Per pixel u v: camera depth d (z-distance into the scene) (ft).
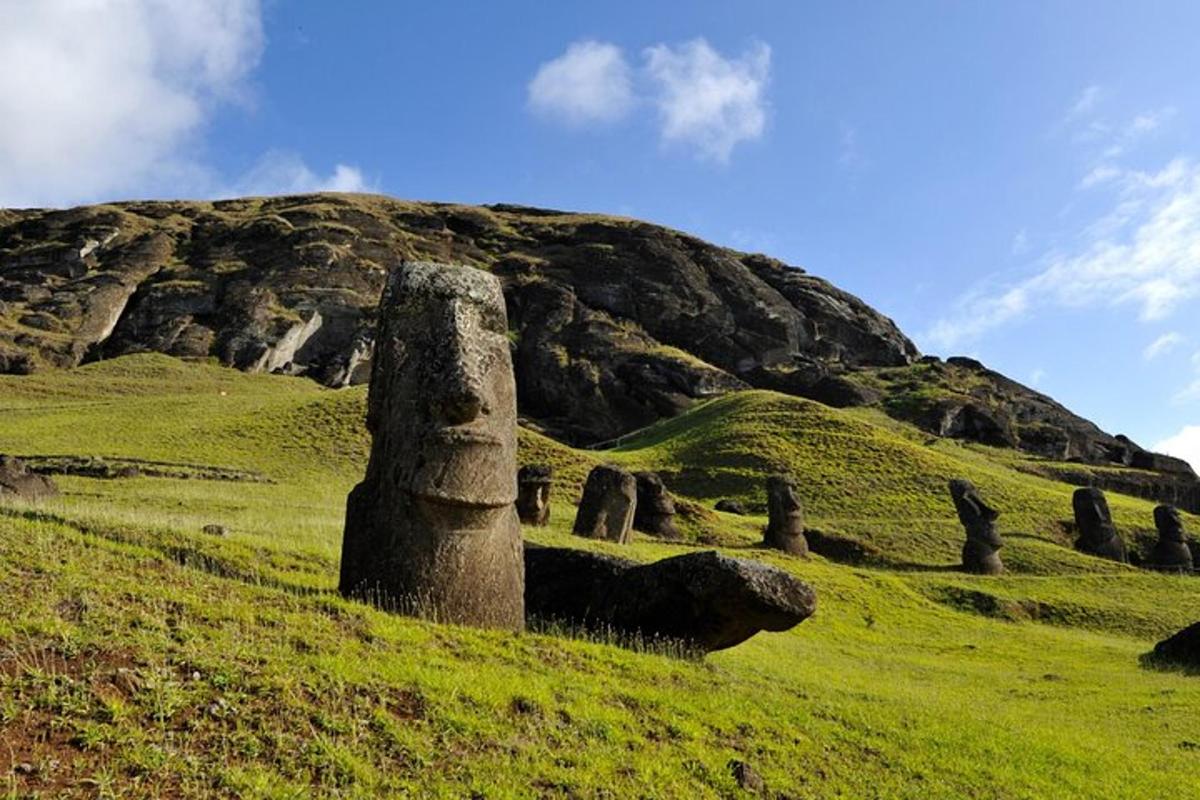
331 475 135.33
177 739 18.86
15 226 389.80
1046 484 209.67
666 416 281.74
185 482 109.29
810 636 71.77
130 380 244.63
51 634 21.36
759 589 35.86
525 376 313.53
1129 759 37.99
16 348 270.67
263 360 288.30
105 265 351.67
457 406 32.07
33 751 17.30
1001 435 264.52
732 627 37.06
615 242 399.24
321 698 21.93
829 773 27.45
